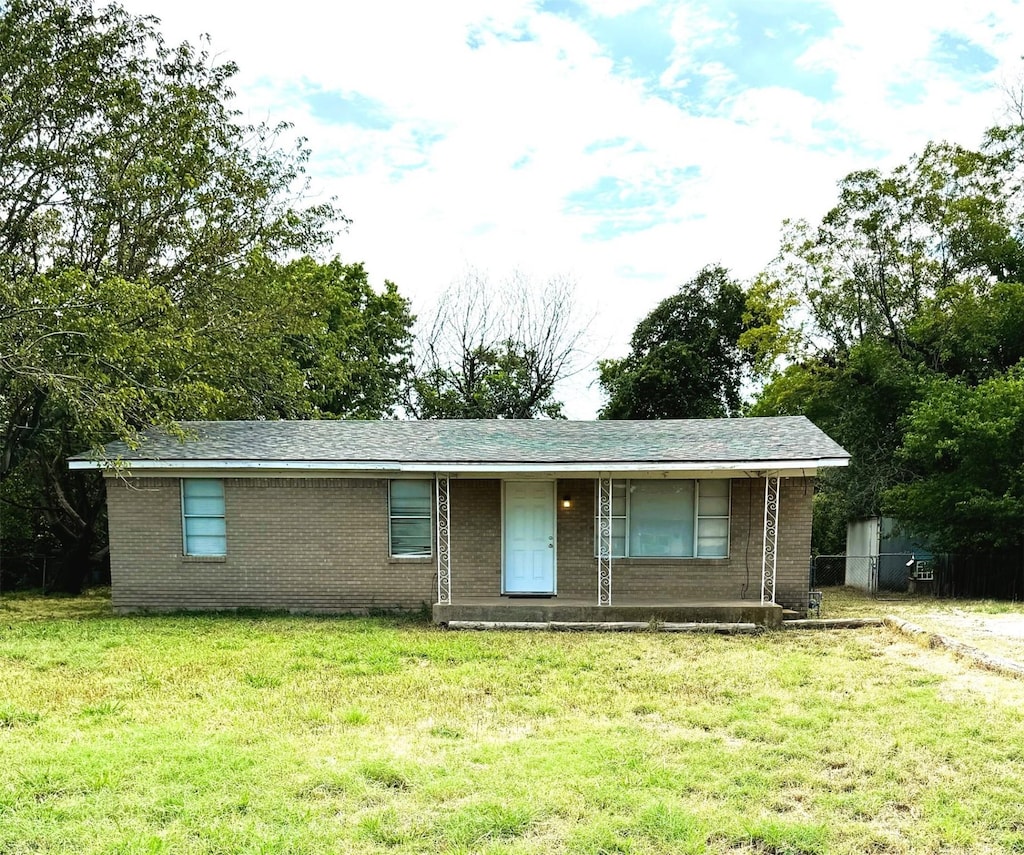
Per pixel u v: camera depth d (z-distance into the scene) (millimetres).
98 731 6262
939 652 9438
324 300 19094
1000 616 13016
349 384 24391
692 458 11367
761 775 5289
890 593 18672
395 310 31609
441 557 12711
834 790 5094
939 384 19062
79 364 12609
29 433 15164
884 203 23266
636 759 5570
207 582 12797
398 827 4457
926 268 22922
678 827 4449
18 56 13453
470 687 7824
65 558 18281
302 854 4156
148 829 4441
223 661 8898
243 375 17672
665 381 32125
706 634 10836
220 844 4246
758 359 27797
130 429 12789
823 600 16359
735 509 12555
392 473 12406
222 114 16859
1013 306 19984
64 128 14586
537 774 5262
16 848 4188
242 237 17062
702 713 6840
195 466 12281
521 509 12859
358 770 5293
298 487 12641
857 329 24406
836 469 22359
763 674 8336
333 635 10602
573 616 11438
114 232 16047
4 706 6910
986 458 16594
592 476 12258
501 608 11500
